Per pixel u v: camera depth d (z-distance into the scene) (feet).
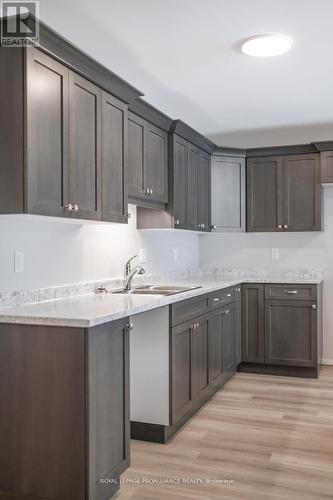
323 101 13.33
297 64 10.57
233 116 14.79
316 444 9.74
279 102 13.42
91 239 11.15
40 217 8.04
